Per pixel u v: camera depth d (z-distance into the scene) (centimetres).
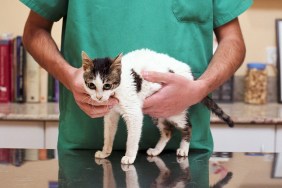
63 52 128
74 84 104
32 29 125
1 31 236
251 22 241
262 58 244
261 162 105
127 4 121
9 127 186
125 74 105
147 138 123
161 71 109
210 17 125
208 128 126
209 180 89
